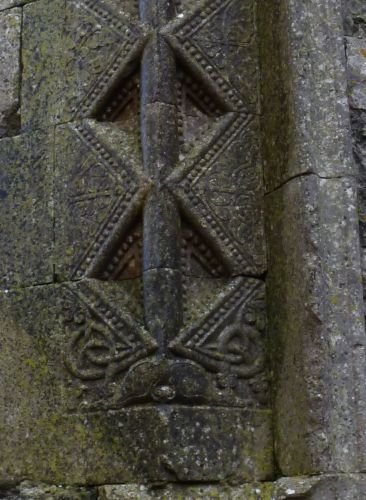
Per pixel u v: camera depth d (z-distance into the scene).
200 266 4.70
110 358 4.57
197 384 4.48
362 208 4.71
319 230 4.50
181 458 4.38
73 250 4.78
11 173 5.02
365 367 4.44
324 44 4.73
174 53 4.81
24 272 4.87
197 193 4.70
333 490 4.27
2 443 4.73
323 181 4.58
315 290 4.43
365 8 4.98
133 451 4.42
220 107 4.87
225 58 4.90
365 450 4.35
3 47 5.20
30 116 5.05
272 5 4.86
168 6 4.86
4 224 4.98
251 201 4.78
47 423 4.65
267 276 4.73
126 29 4.87
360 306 4.50
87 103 4.91
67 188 4.86
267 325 4.69
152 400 4.44
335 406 4.37
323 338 4.40
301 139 4.59
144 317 4.56
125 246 4.71
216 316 4.61
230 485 4.46
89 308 4.67
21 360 4.78
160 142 4.69
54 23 5.10
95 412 4.55
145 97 4.76
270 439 4.57
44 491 4.57
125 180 4.71
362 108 4.80
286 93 4.69
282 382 4.55
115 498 4.38
